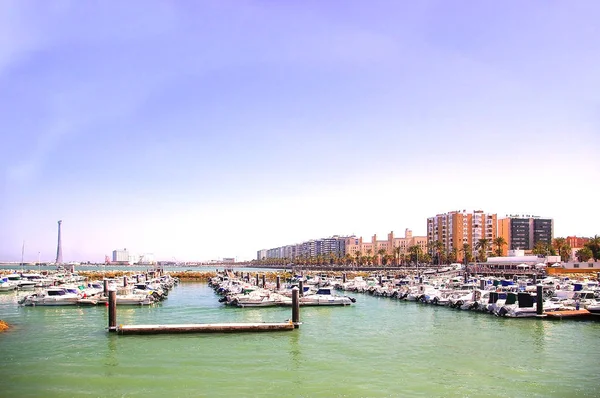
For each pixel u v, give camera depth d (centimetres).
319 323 6338
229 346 4825
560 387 3606
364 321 6556
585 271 16362
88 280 15300
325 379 3759
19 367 4028
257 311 7731
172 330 5319
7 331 5619
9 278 12725
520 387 3606
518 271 16612
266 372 3934
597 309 6400
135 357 4372
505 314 6738
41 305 8081
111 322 5381
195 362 4212
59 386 3566
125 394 3409
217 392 3456
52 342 4962
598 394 3462
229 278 16112
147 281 13725
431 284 11169
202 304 8806
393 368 4075
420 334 5531
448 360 4331
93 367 4034
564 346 4888
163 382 3662
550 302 7069
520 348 4806
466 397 3397
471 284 10244
